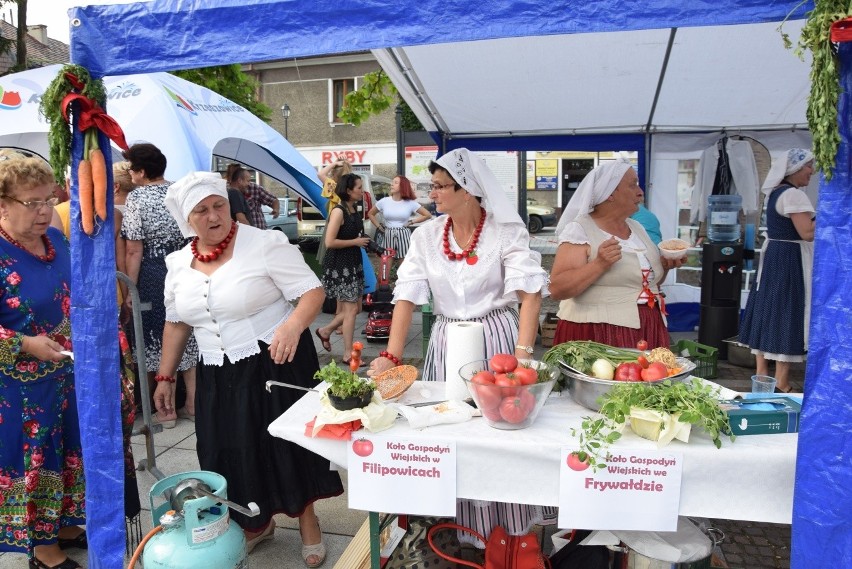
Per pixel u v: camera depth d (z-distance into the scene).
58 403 2.55
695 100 4.95
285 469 2.50
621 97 4.91
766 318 4.74
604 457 1.70
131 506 2.77
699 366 3.63
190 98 5.82
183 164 5.01
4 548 2.55
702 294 6.06
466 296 2.38
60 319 2.56
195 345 4.38
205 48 1.90
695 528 2.04
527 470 1.77
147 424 3.04
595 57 3.92
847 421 1.54
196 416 2.53
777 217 4.66
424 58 3.96
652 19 1.59
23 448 2.48
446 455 1.79
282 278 2.47
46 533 2.60
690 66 4.04
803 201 4.44
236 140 7.53
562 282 2.98
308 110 20.06
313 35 1.82
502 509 2.31
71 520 2.71
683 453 1.68
